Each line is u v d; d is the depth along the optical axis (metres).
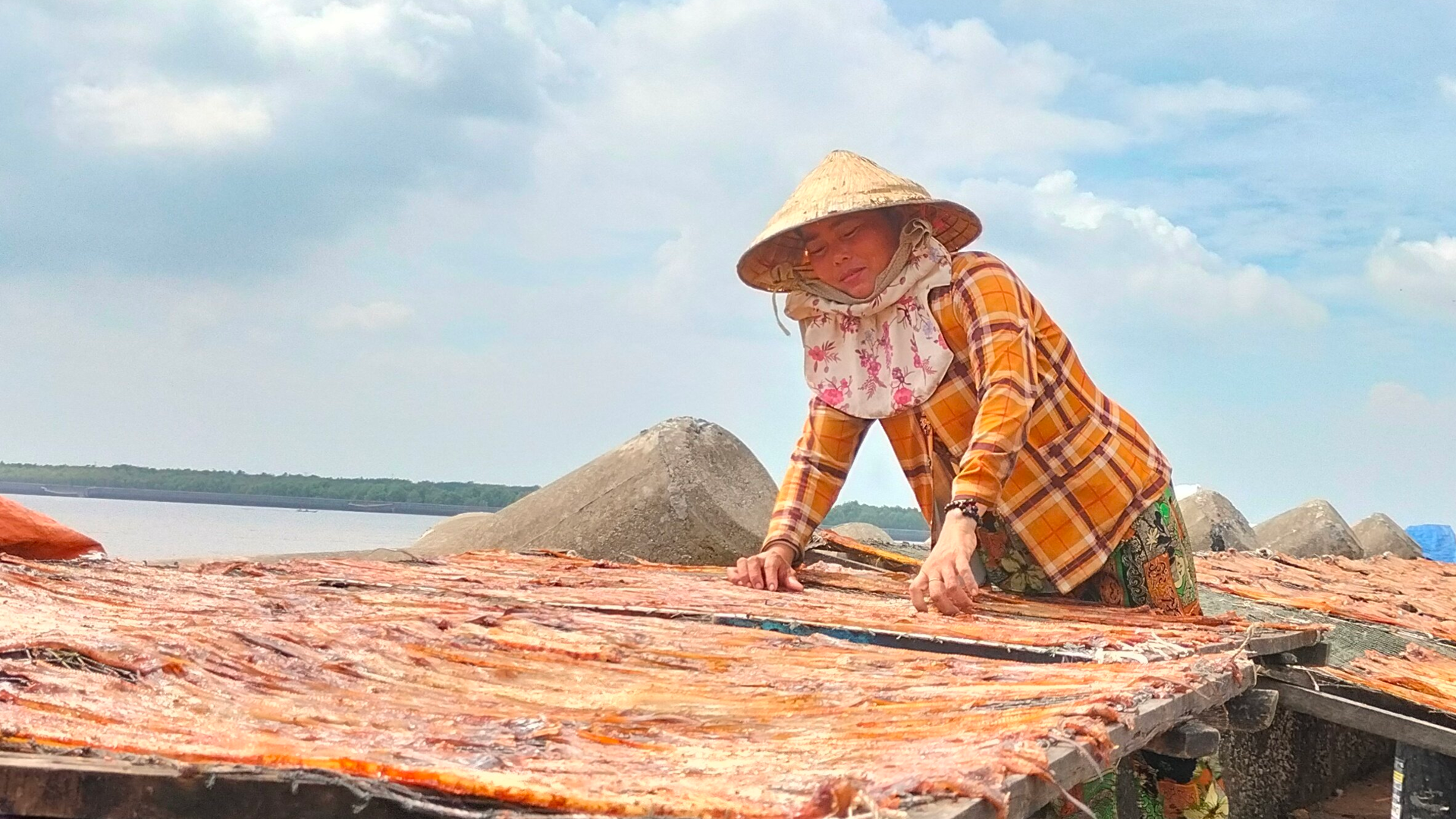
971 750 1.44
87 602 2.44
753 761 1.45
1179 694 1.99
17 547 3.33
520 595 3.16
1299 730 5.10
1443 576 9.91
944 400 3.57
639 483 6.93
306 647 2.03
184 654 1.86
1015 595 3.70
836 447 3.89
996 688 1.96
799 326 3.85
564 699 1.86
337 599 2.76
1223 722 2.46
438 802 1.27
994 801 1.25
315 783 1.29
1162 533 3.55
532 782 1.27
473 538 7.12
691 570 4.36
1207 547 13.19
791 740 1.60
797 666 2.20
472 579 3.53
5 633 1.91
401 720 1.64
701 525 6.84
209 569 3.38
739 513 7.02
